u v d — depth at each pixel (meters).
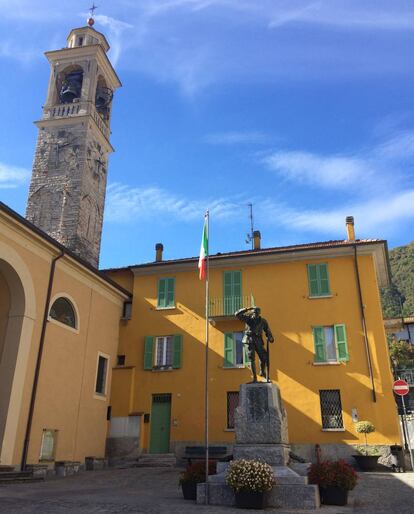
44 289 17.20
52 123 30.33
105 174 32.16
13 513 7.80
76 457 18.02
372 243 20.66
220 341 21.45
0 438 14.27
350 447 18.23
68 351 18.33
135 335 22.70
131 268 23.83
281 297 21.36
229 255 22.42
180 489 12.20
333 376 19.45
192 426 20.31
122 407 21.03
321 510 8.70
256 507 8.80
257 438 10.30
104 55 33.00
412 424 21.58
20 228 15.81
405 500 10.07
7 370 15.11
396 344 31.12
